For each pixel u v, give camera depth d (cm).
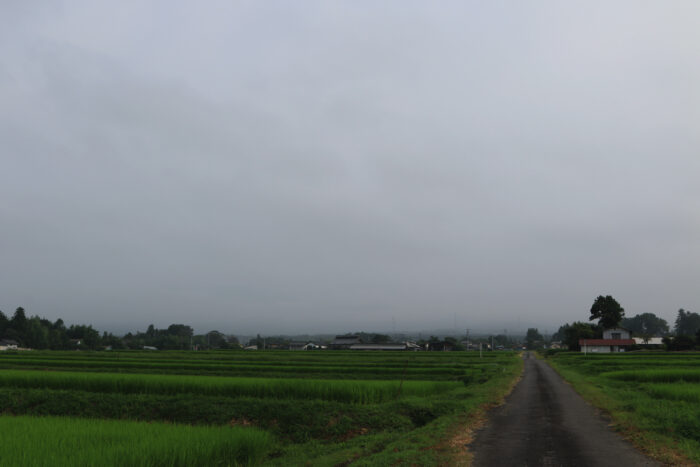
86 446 1330
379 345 14625
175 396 2428
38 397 2486
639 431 1395
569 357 7594
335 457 1377
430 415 2016
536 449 1231
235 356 7631
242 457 1460
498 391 2602
